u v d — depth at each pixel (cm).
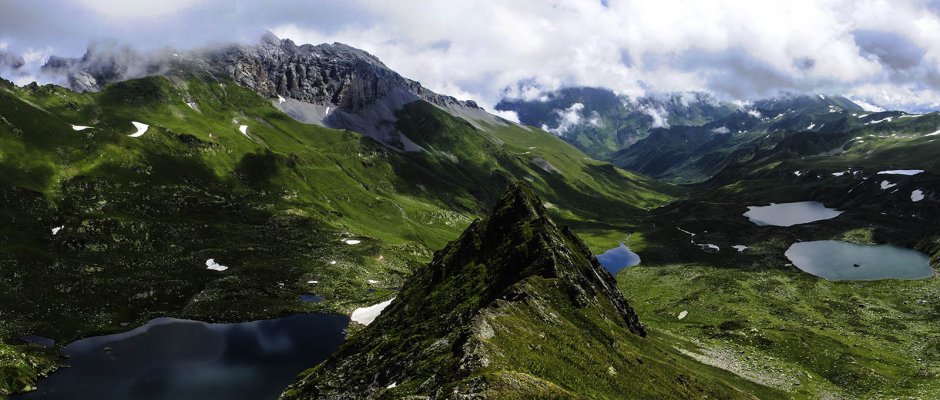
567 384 5906
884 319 15650
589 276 11062
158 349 13762
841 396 10144
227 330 15200
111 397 11144
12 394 10994
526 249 10356
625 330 9694
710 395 8050
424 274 13188
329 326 15775
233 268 19375
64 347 13625
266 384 11931
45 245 18225
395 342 9094
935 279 18750
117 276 17375
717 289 19512
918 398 9675
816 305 17438
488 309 7200
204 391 11525
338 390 8156
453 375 5578
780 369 11462
